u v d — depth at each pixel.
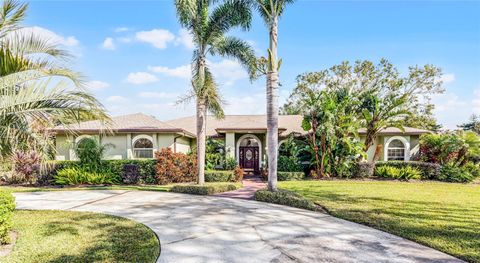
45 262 4.51
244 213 8.23
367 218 7.38
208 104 13.58
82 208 8.97
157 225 6.86
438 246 5.31
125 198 10.94
